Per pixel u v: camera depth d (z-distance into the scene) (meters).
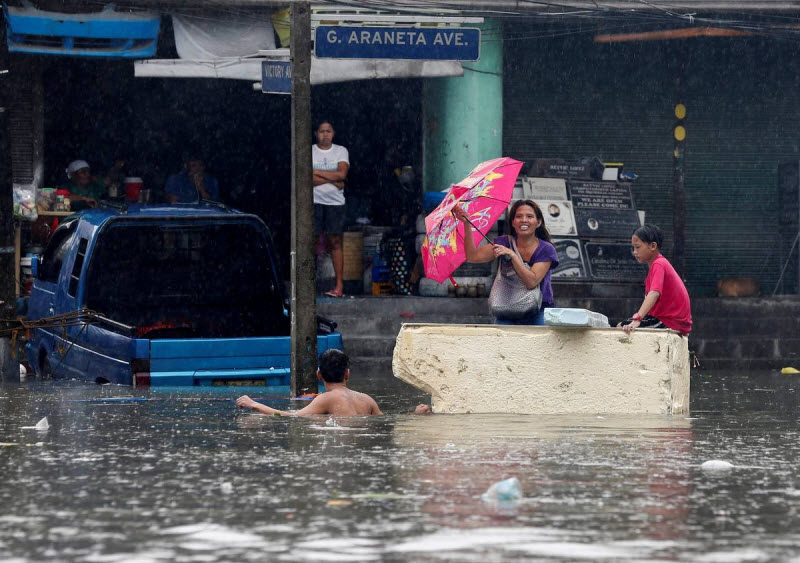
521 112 49.19
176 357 27.53
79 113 53.44
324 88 52.22
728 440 15.09
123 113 54.09
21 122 45.03
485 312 41.59
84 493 10.42
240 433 15.58
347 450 13.56
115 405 21.02
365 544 8.23
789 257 50.50
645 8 44.34
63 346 31.80
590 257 46.03
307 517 9.24
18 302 39.59
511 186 22.23
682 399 20.83
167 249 32.88
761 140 50.69
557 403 19.92
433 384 19.94
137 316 32.75
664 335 19.98
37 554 7.96
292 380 24.27
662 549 8.08
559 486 10.80
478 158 45.75
